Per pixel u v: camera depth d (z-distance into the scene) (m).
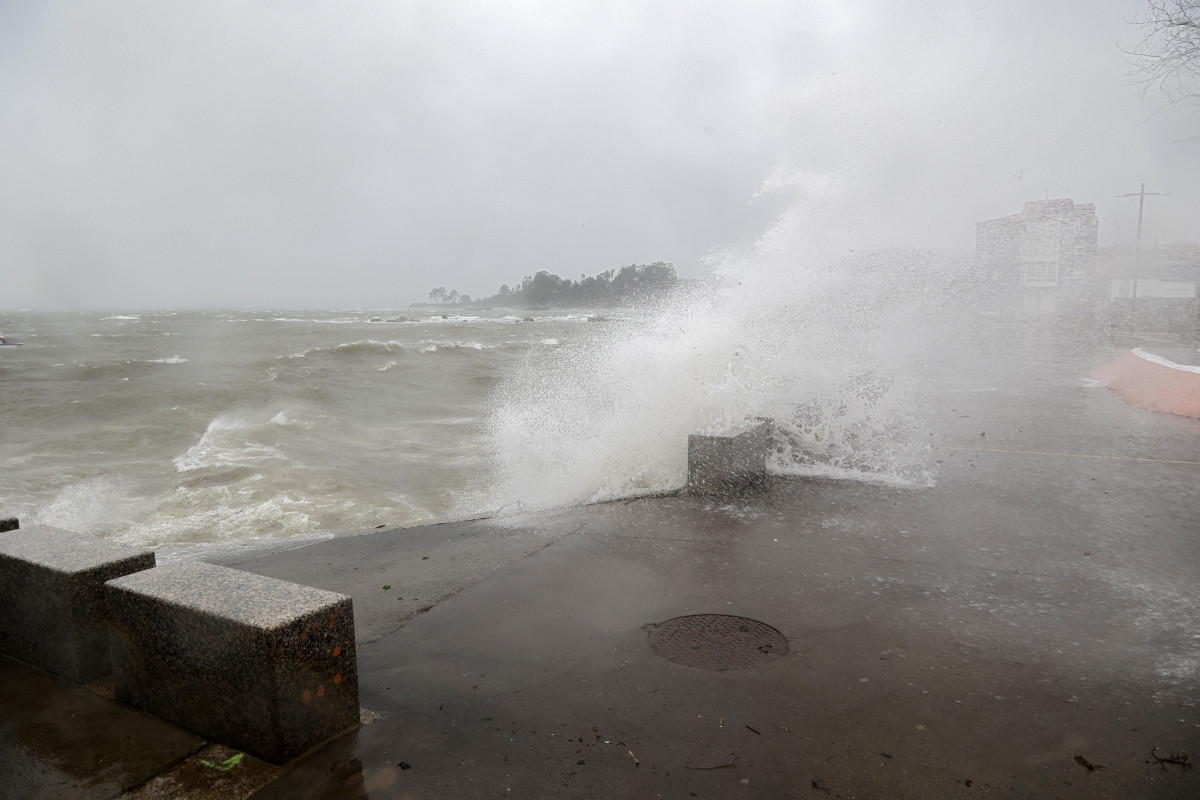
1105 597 3.92
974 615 3.70
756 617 3.72
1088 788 2.28
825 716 2.75
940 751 2.50
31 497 9.12
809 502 5.98
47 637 3.17
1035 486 6.43
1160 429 9.46
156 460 11.55
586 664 3.24
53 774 2.44
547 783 2.37
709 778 2.38
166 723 2.78
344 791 2.35
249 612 2.56
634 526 5.40
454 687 3.06
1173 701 2.81
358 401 18.97
